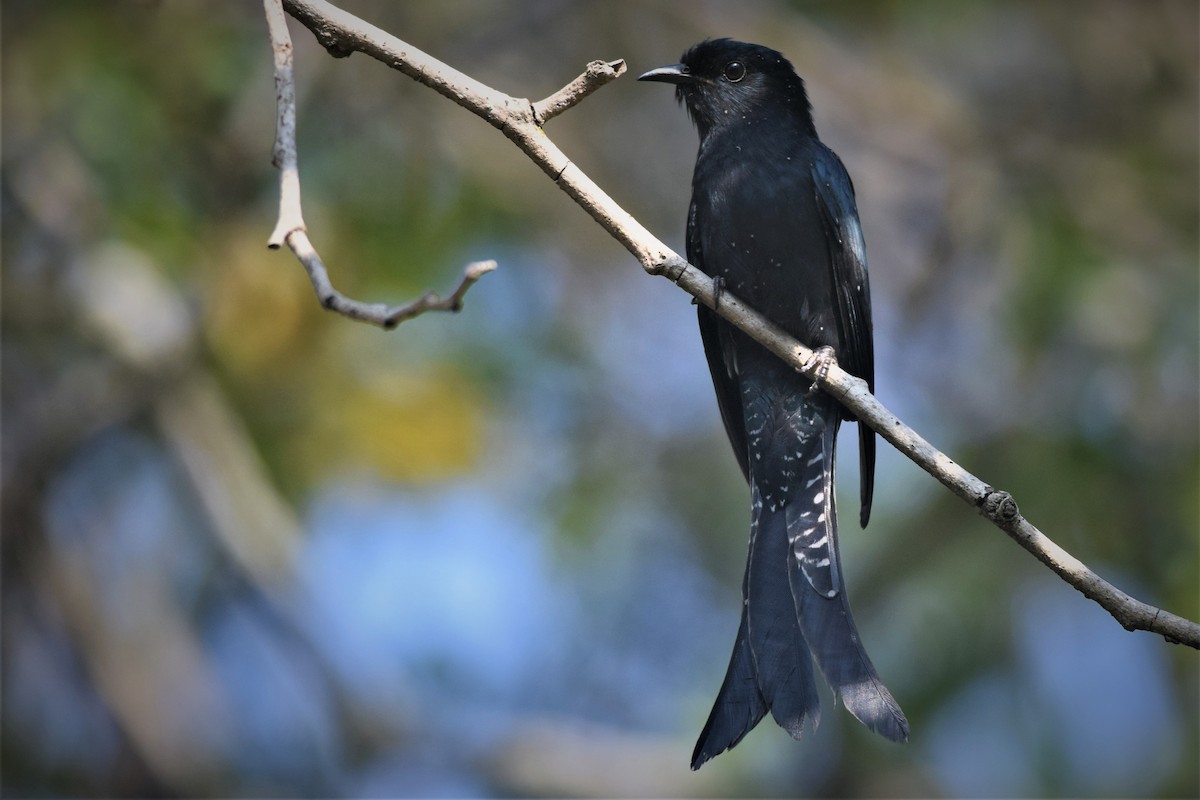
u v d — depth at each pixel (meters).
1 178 12.05
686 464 14.38
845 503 13.67
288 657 13.07
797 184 9.08
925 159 14.41
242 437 12.02
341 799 13.73
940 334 14.10
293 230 5.84
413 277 11.70
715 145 9.38
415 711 13.23
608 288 14.27
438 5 13.61
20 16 11.72
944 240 13.88
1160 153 13.88
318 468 11.84
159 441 12.99
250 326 11.48
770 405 8.88
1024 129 14.20
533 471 13.61
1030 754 13.03
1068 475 12.42
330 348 11.66
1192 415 12.31
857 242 9.10
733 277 9.13
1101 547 12.41
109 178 11.59
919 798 12.97
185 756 13.38
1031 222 13.15
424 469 11.73
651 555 14.12
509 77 14.26
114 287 11.91
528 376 12.90
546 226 13.23
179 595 13.83
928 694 12.99
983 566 13.08
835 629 7.39
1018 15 14.69
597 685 14.12
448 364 11.86
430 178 12.18
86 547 13.45
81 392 12.60
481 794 13.30
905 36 14.32
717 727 6.92
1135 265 12.91
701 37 14.39
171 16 11.77
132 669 13.37
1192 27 14.38
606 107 14.55
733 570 14.14
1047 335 12.55
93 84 11.62
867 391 6.87
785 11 14.41
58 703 13.59
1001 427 13.02
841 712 13.12
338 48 6.67
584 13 14.41
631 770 13.27
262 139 12.02
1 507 12.83
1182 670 12.98
